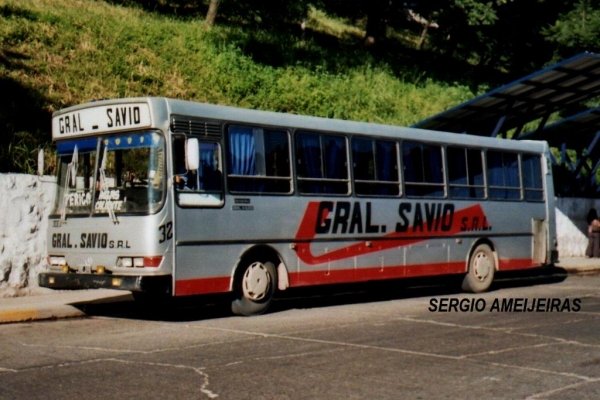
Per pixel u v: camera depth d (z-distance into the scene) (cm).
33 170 1967
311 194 1585
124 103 1394
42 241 1742
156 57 3016
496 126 2742
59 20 3020
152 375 940
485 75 5244
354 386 889
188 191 1387
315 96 3206
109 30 3091
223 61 3153
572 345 1163
